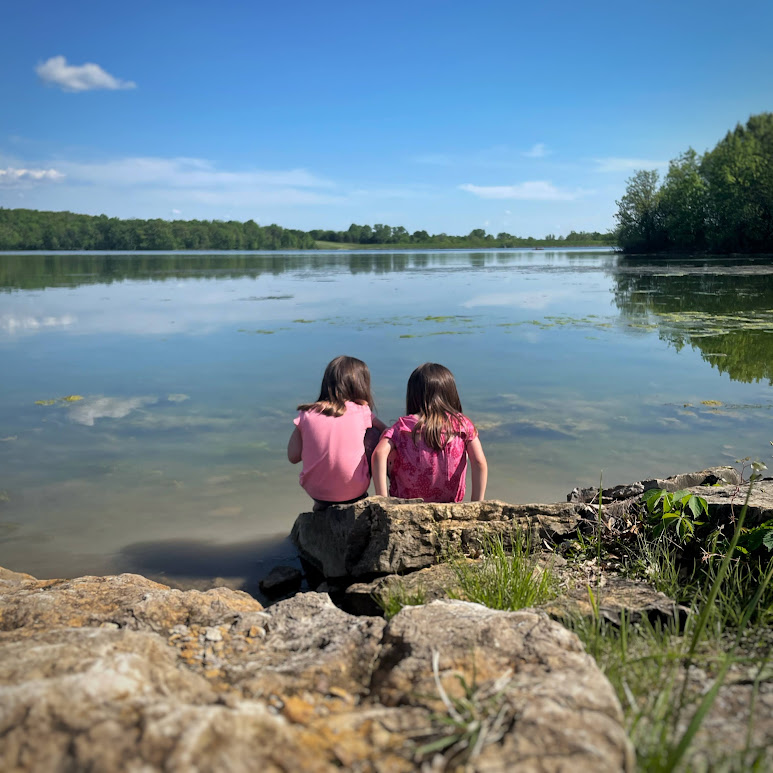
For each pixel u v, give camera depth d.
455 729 1.22
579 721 1.19
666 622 2.15
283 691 1.52
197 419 5.70
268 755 1.10
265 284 22.09
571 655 1.53
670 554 2.81
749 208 39.69
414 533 2.94
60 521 3.73
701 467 4.26
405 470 3.24
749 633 1.96
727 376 6.95
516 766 1.08
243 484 4.29
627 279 22.25
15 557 3.30
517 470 4.29
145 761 1.05
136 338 10.03
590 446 4.71
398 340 9.42
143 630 2.04
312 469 3.34
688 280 21.22
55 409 6.00
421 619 1.78
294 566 3.26
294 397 6.41
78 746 1.08
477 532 2.99
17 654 1.46
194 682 1.46
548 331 10.23
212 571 3.20
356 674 1.61
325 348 8.88
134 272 30.00
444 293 17.86
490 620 1.71
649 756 1.22
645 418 5.40
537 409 5.72
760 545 2.53
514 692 1.32
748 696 1.54
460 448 3.25
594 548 2.96
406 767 1.12
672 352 8.31
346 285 21.34
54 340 9.90
